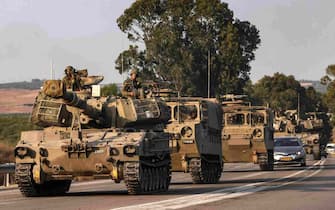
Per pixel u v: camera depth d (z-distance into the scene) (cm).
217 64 15300
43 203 4497
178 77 14988
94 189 6247
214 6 15162
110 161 4984
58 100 5294
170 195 5022
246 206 4169
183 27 15238
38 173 5088
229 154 9906
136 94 5806
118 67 15312
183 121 7025
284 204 4350
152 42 14925
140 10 15150
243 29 15975
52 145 5072
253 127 9812
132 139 5059
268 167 9988
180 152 6912
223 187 6112
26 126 14875
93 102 5469
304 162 10919
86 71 5719
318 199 4738
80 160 5031
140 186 5006
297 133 16138
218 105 7762
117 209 3878
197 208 3997
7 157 9756
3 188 6875
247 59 15775
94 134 5244
